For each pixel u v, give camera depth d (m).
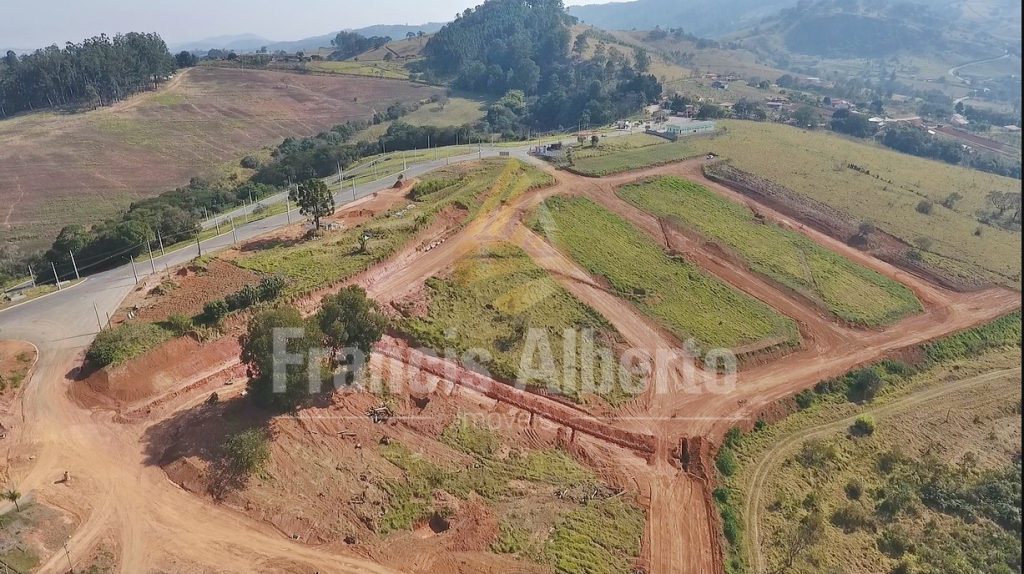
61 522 32.75
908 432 54.16
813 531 41.19
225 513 34.44
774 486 46.03
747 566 38.53
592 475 43.84
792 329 65.88
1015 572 39.38
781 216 92.88
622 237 78.75
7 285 62.69
